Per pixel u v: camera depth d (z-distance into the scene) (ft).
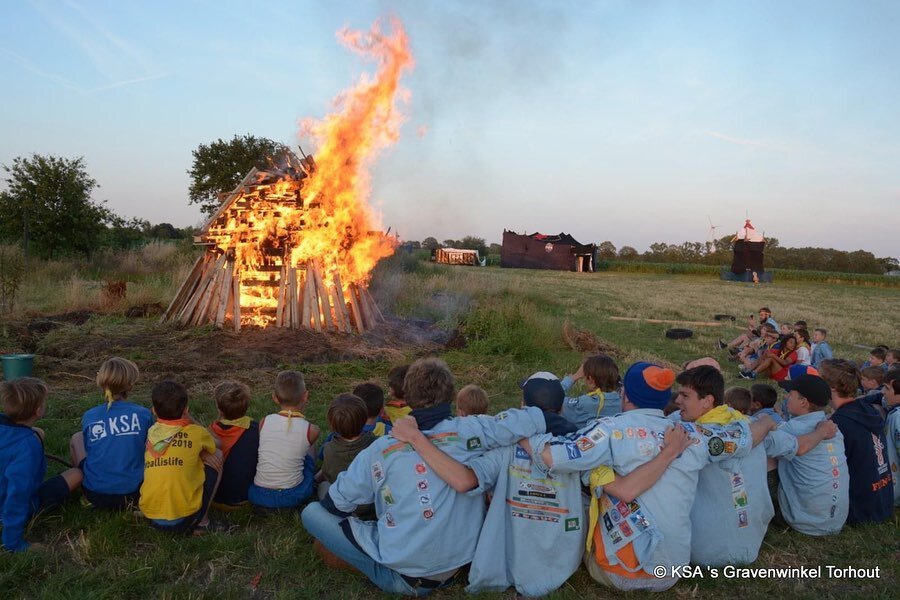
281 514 14.96
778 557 14.16
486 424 12.05
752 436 13.33
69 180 72.95
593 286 110.52
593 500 12.42
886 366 27.25
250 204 37.58
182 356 30.27
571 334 42.86
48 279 59.72
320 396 25.72
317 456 17.84
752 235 164.14
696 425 12.51
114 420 14.44
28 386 13.15
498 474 12.10
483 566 11.93
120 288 44.86
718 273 188.85
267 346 32.40
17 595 11.42
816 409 15.31
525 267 193.98
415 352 35.94
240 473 14.88
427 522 11.52
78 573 12.08
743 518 13.51
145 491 13.50
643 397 12.47
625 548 11.93
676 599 12.28
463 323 44.01
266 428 15.02
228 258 37.09
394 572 11.80
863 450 15.74
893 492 16.49
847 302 99.91
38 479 13.20
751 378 35.83
